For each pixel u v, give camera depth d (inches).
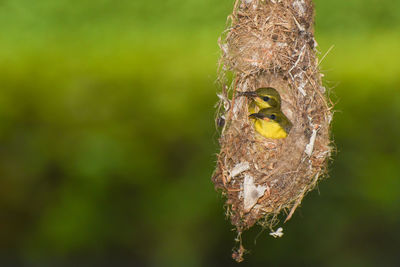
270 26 339.0
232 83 349.7
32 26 634.8
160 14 625.6
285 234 545.0
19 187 563.8
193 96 597.6
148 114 590.9
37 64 618.2
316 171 343.9
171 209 556.4
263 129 344.2
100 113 595.2
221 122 344.2
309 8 342.6
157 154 578.6
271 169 337.7
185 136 580.1
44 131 586.6
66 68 617.6
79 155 576.7
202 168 568.4
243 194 338.3
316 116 340.2
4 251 546.6
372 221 545.3
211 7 604.1
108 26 636.1
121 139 581.9
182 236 547.8
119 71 614.5
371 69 613.3
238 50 343.3
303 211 547.5
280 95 365.7
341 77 608.1
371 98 594.2
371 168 565.9
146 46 622.5
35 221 555.2
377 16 641.0
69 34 636.7
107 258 548.4
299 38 338.3
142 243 547.5
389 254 540.7
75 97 599.5
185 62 608.4
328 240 544.1
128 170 566.9
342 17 634.8
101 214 555.8
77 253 545.0
